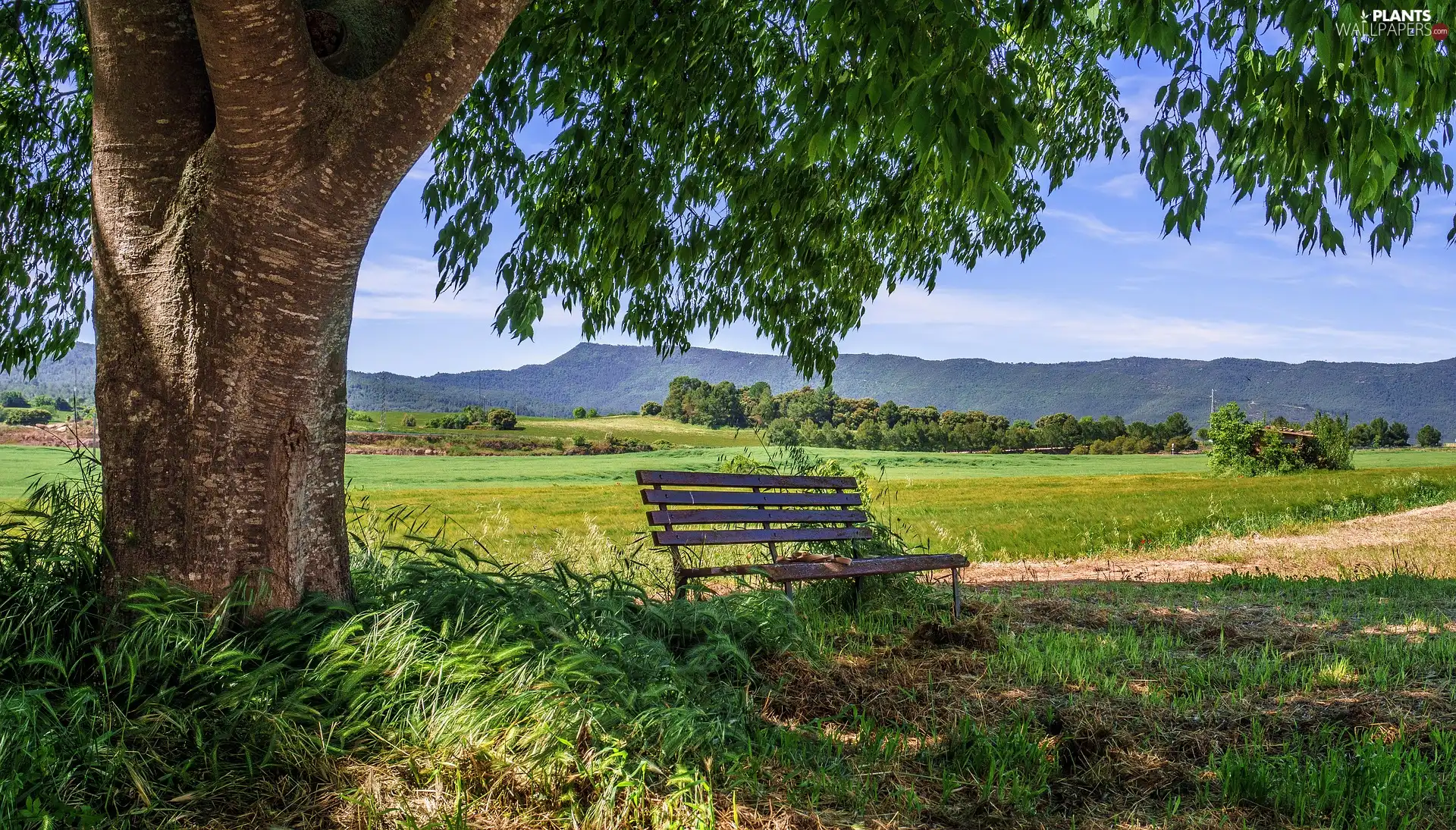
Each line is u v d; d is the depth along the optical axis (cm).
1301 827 299
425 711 329
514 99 651
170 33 367
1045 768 344
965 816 310
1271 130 436
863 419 14800
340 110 346
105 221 371
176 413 365
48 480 415
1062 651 527
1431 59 392
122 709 316
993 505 2828
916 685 461
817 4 383
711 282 808
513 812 284
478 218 688
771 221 703
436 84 353
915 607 666
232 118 327
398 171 367
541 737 308
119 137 366
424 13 398
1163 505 2714
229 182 347
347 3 399
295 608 388
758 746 362
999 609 684
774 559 623
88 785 278
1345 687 456
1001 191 370
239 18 298
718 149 701
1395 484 3516
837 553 716
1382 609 702
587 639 402
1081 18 767
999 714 417
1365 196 411
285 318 371
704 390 14738
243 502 373
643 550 850
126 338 370
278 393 378
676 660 442
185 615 349
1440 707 418
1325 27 366
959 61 360
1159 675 492
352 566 503
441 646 361
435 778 298
